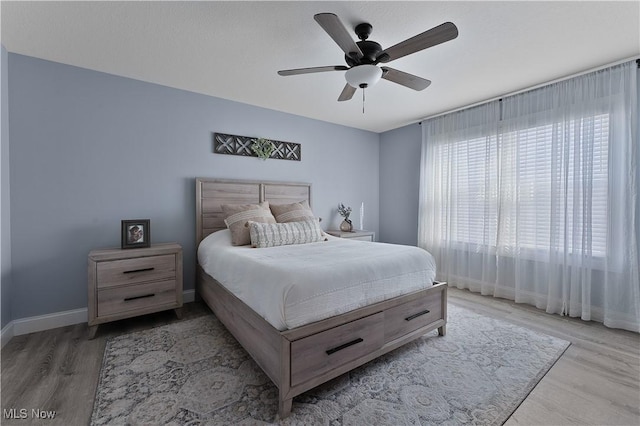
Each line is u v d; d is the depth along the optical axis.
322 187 4.32
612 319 2.51
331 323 1.61
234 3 1.77
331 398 1.58
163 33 2.08
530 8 1.81
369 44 1.92
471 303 3.17
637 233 2.43
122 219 2.80
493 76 2.78
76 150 2.59
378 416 1.44
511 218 3.24
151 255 2.53
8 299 2.28
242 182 3.48
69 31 2.05
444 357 2.01
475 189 3.60
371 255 2.19
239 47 2.28
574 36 2.10
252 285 1.81
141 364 1.89
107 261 2.34
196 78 2.85
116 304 2.38
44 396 1.56
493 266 3.42
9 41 2.17
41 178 2.45
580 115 2.71
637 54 2.35
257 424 1.38
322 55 2.40
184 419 1.40
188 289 3.19
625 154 2.46
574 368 1.87
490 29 2.02
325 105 3.63
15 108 2.34
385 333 1.92
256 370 1.83
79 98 2.60
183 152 3.14
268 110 3.75
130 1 1.75
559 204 2.86
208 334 2.36
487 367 1.88
